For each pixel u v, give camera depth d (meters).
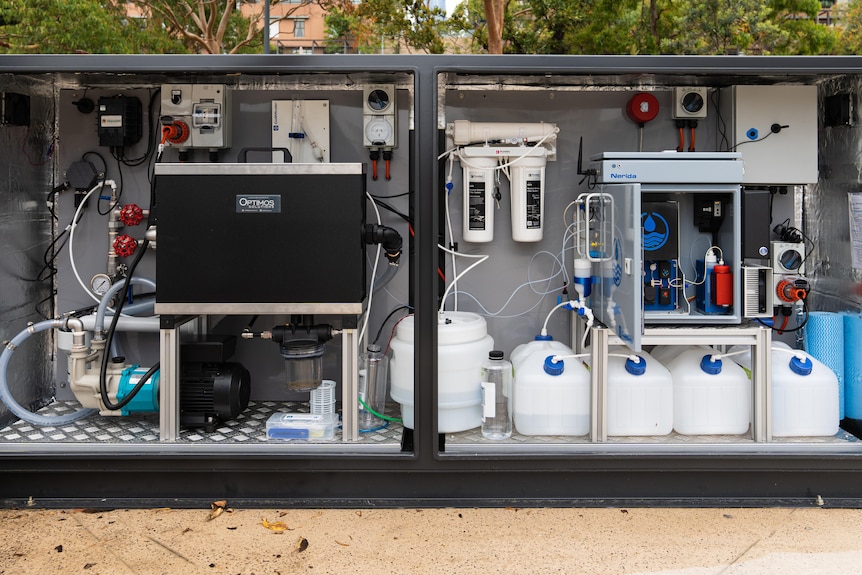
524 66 2.22
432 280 2.23
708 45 7.88
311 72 2.29
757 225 2.49
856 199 2.61
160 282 2.33
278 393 2.98
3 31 6.71
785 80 2.69
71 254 2.80
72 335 2.67
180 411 2.54
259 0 9.42
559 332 2.94
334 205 2.32
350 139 2.87
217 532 2.15
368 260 2.89
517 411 2.48
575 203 2.82
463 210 2.83
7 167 2.67
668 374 2.48
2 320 2.64
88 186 2.85
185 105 2.74
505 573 1.91
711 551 2.03
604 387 2.38
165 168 2.31
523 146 2.73
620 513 2.29
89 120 2.90
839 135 2.71
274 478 2.36
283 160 2.77
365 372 2.60
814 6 8.02
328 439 2.43
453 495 2.36
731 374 2.50
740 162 2.32
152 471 2.32
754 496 2.37
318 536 2.12
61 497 2.35
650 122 2.87
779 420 2.45
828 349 2.65
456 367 2.46
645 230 2.51
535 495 2.37
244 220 2.32
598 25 7.59
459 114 2.87
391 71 2.23
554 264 2.91
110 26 7.11
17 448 2.30
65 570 1.91
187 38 9.07
